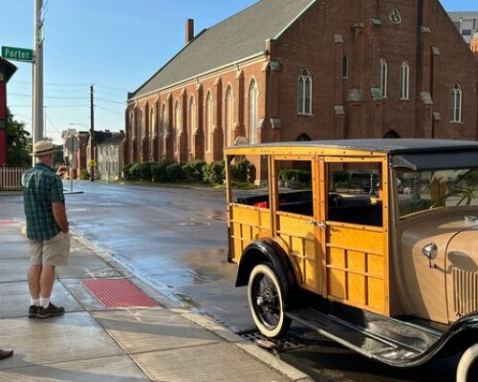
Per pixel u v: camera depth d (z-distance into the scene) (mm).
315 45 41750
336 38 42406
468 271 4062
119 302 6945
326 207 5145
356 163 4789
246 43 46250
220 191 35812
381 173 4590
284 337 5992
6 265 8914
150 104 65500
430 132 46750
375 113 43562
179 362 4887
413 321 4457
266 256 5793
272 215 5930
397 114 45781
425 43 46406
